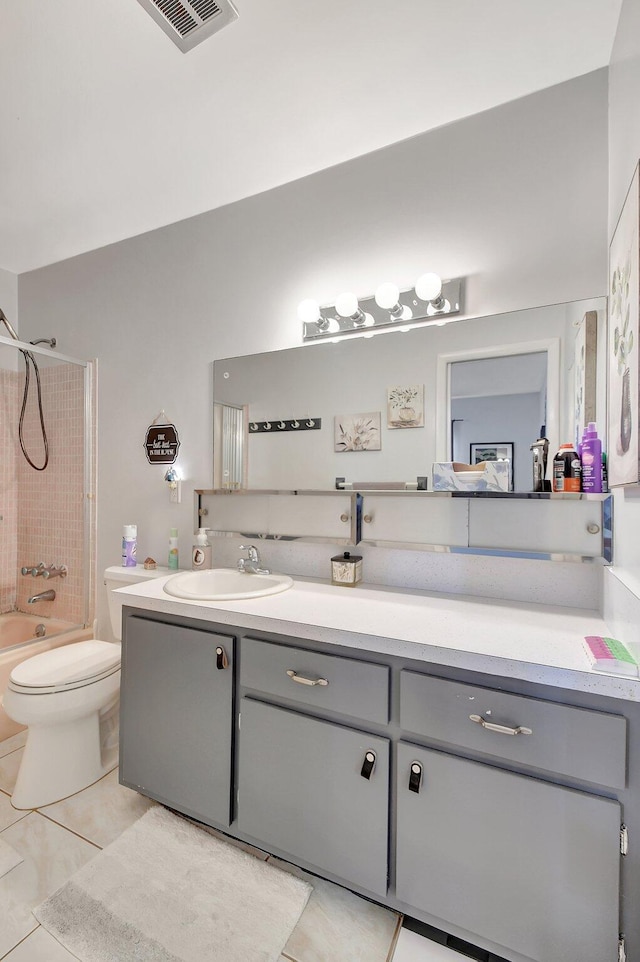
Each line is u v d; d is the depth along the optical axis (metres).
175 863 1.39
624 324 1.11
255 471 2.05
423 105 1.58
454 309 1.67
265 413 2.04
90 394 2.55
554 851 0.99
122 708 1.65
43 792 1.64
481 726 1.07
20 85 1.47
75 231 2.36
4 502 2.77
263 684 1.36
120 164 1.86
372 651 1.21
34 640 2.31
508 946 1.04
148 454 2.35
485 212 1.63
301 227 1.96
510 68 1.44
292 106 1.57
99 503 2.52
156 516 2.34
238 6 1.21
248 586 1.83
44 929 1.18
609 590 1.29
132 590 1.67
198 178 1.96
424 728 1.13
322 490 1.89
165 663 1.54
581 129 1.48
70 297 2.63
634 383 0.99
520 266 1.58
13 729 2.09
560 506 1.44
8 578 2.78
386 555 1.80
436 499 1.63
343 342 1.87
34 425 2.76
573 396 1.48
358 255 1.84
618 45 1.27
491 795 1.05
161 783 1.55
